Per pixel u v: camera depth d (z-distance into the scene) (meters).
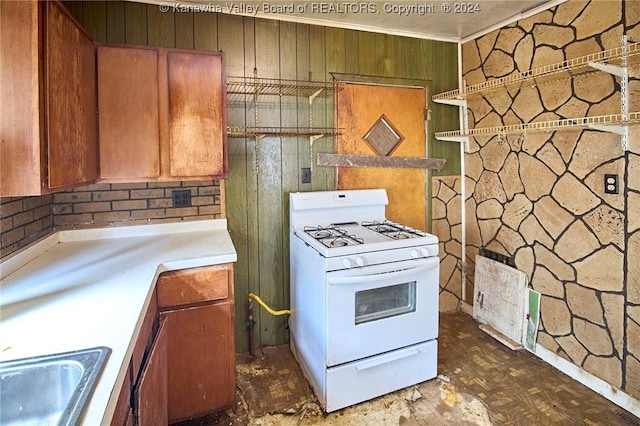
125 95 1.85
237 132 2.37
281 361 2.47
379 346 2.05
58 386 0.89
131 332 1.04
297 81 2.56
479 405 2.02
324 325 1.93
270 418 1.95
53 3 1.32
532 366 2.38
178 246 1.99
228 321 1.86
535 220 2.46
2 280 1.46
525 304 2.54
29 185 1.22
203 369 1.83
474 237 3.03
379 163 2.83
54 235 2.03
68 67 1.46
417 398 2.09
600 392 2.09
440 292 3.14
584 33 2.09
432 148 3.01
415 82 2.91
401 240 2.07
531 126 2.35
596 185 2.07
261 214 2.56
